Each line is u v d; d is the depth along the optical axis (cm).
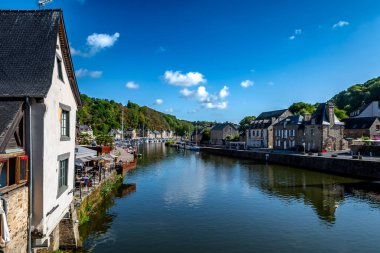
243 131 10825
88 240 1856
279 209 2542
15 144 1088
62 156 1409
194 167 5362
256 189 3350
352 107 10812
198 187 3462
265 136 8894
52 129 1259
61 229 1608
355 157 4425
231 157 7525
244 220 2255
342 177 4138
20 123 1115
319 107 6669
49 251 1411
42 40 1317
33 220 1154
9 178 1041
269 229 2069
